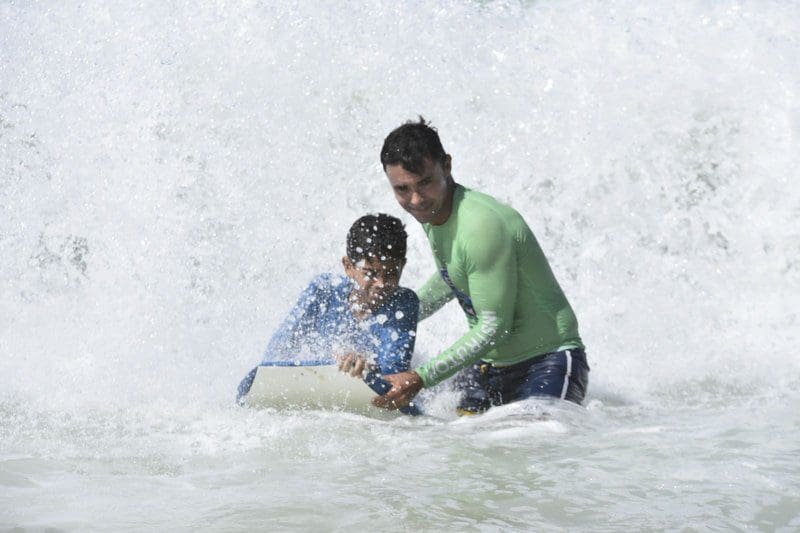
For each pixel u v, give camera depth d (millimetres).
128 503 11906
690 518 11617
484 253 15867
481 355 16219
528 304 16766
